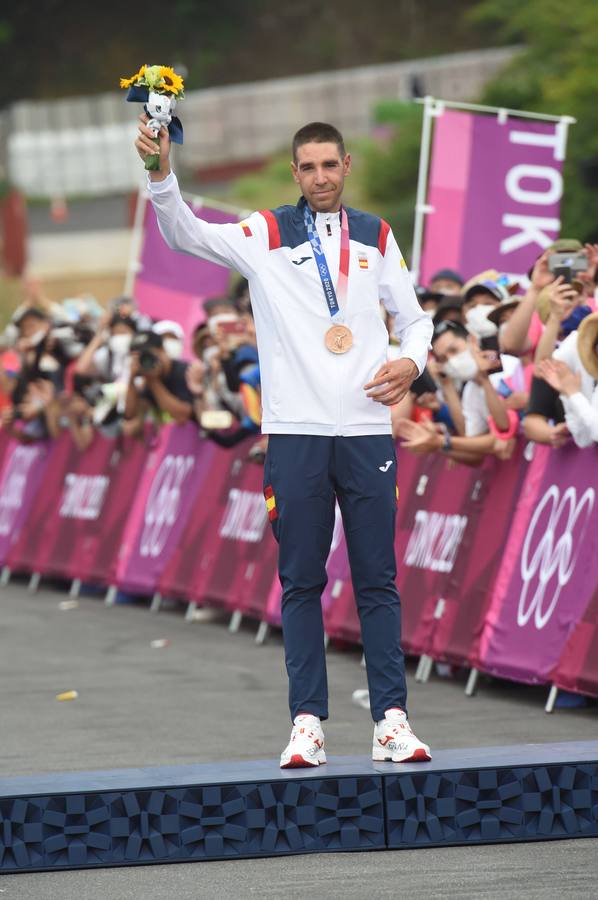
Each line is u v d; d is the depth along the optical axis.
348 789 10.66
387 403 11.22
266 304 11.37
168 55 110.94
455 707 15.97
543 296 16.09
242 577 22.72
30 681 18.59
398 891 9.43
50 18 110.50
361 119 95.00
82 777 10.89
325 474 11.37
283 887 9.65
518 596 16.53
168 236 11.22
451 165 22.72
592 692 14.99
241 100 97.44
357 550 11.46
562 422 15.95
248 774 10.81
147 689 17.73
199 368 23.48
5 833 10.32
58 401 29.19
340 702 16.53
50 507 29.45
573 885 9.43
